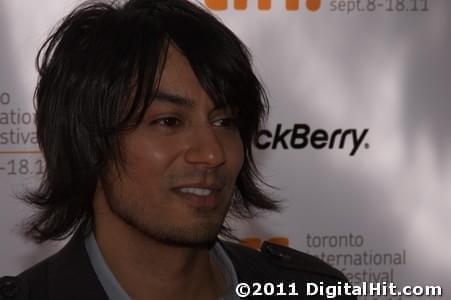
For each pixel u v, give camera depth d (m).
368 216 3.86
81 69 1.92
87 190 1.98
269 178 3.77
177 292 1.96
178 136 1.83
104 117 1.86
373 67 3.82
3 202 3.59
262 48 3.73
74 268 1.95
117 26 1.93
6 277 1.94
